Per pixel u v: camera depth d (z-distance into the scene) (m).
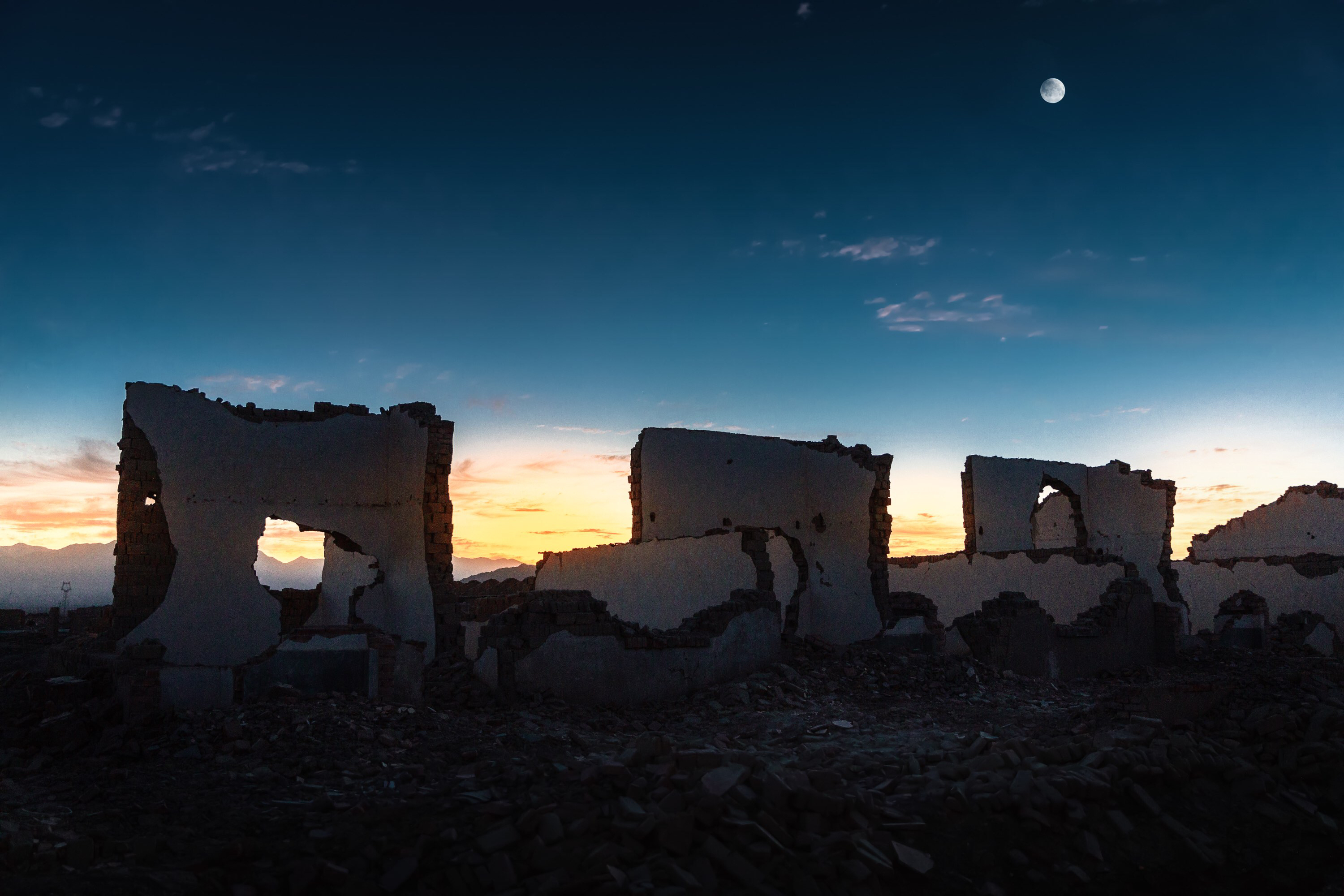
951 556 24.62
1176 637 20.61
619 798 7.73
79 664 14.16
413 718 10.40
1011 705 14.23
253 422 16.53
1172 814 8.66
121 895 5.85
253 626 15.95
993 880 7.29
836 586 19.28
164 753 9.08
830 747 10.25
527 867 6.72
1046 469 25.55
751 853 6.97
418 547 16.61
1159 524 24.83
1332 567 25.25
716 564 17.56
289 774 8.45
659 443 18.86
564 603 13.15
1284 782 9.47
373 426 17.75
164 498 15.48
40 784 8.27
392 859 6.73
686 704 13.54
